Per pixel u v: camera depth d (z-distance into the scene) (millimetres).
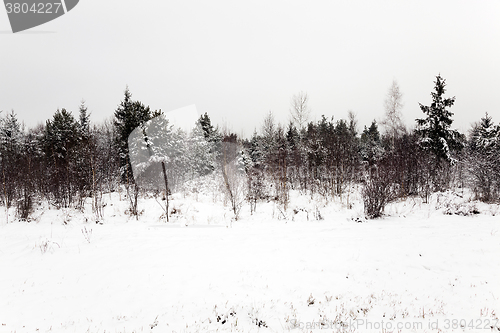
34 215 14352
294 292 5816
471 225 11070
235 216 13828
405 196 18469
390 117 28266
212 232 10672
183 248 8547
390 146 27859
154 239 9578
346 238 9422
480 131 29641
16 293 5520
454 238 9039
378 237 9453
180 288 5875
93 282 6086
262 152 29188
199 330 4469
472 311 4934
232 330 4496
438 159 21312
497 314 4762
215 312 5000
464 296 5469
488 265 6789
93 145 15711
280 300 5496
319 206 17047
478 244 8289
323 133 30828
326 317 4898
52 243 9047
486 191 17234
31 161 19625
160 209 13461
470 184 20062
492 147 21469
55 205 16531
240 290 5844
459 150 22656
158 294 5609
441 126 21094
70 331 4305
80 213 14406
